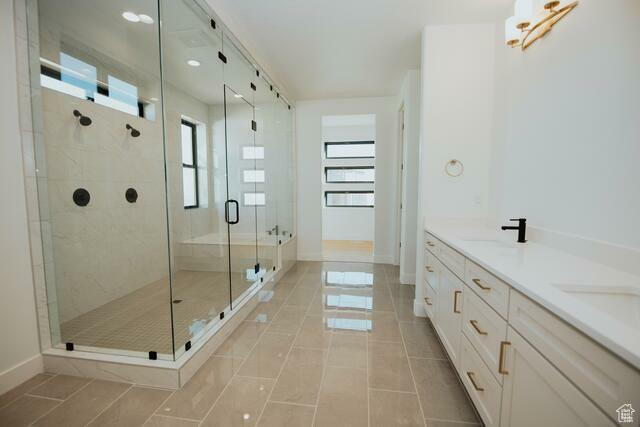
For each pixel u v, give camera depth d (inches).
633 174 43.3
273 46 108.1
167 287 118.1
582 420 26.5
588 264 47.5
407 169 131.7
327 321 96.2
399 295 121.2
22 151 63.0
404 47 108.6
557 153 60.6
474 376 52.7
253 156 134.3
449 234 78.0
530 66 70.7
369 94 165.0
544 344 32.3
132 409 55.5
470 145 94.3
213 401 57.8
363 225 253.6
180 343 72.1
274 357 74.3
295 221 182.5
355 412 55.1
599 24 49.5
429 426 51.8
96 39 93.0
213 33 91.0
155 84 120.8
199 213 140.6
